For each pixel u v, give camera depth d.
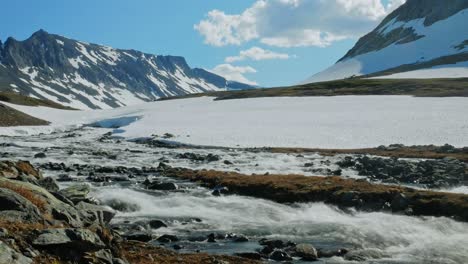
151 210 24.09
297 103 113.81
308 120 82.75
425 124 69.94
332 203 27.06
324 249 17.98
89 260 10.95
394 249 18.56
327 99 118.44
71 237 11.24
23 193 13.14
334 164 44.38
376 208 25.84
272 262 16.33
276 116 90.75
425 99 102.69
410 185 33.38
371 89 139.50
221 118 93.00
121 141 73.00
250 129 76.38
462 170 36.56
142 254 14.80
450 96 110.69
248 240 19.22
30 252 10.11
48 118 122.88
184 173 36.84
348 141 63.09
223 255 16.38
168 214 23.33
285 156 51.09
